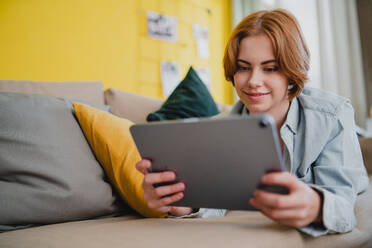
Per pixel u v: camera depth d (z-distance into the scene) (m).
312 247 0.56
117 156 0.84
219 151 0.52
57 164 0.79
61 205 0.76
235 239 0.49
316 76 2.91
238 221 0.66
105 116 0.93
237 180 0.53
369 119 2.76
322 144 0.78
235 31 0.78
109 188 0.85
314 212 0.53
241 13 3.31
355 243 0.62
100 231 0.60
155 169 0.62
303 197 0.50
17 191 0.74
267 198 0.50
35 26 1.98
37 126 0.82
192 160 0.56
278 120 0.87
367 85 2.77
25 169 0.76
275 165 0.48
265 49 0.72
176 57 2.80
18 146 0.78
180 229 0.57
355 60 2.78
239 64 0.77
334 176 0.72
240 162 0.51
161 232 0.55
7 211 0.72
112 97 1.42
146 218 0.79
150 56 2.61
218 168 0.54
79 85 1.33
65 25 2.12
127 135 0.88
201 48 3.00
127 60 2.46
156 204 0.65
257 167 0.50
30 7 1.96
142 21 2.57
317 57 2.91
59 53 2.08
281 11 0.77
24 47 1.93
